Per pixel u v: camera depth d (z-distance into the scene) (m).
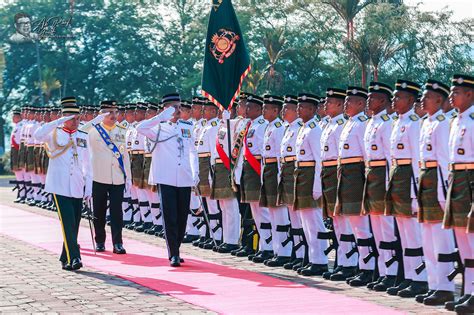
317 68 58.00
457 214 8.42
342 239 10.70
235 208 13.55
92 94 67.00
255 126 12.66
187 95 61.91
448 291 8.88
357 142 10.27
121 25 65.75
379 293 9.66
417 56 53.00
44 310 8.58
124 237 15.75
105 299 9.20
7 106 67.00
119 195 13.57
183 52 65.06
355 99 10.31
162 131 12.15
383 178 9.78
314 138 11.02
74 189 11.65
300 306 8.75
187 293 9.57
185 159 12.16
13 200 25.48
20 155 23.91
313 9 57.88
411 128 9.34
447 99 9.86
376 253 10.14
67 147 11.70
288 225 12.07
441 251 8.91
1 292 9.70
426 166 8.98
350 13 47.97
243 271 11.42
